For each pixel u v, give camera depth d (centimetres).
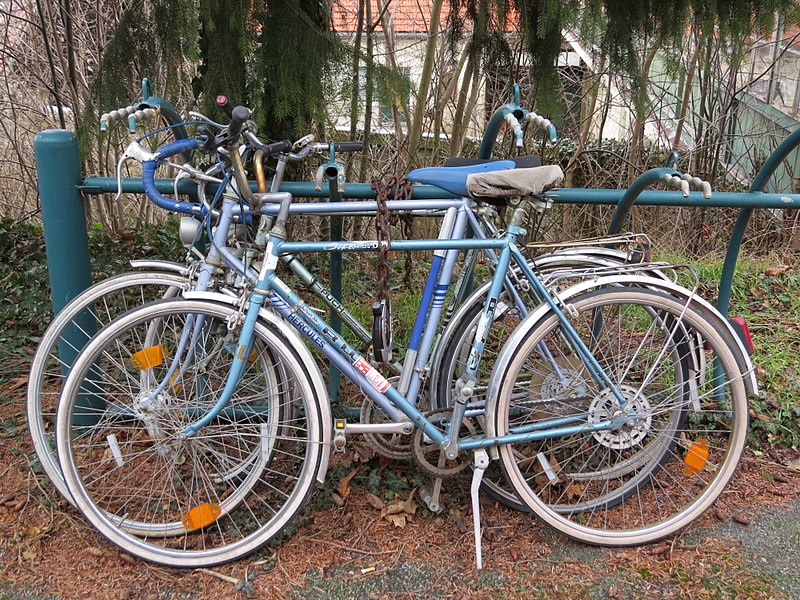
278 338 194
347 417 250
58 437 193
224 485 230
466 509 223
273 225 204
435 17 454
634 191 222
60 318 206
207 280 201
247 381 223
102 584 192
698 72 529
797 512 222
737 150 579
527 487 206
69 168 218
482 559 202
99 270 365
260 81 238
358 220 425
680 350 223
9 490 224
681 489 235
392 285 390
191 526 206
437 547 207
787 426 263
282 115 239
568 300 201
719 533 214
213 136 186
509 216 212
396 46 527
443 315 234
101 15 498
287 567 199
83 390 237
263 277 193
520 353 200
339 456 240
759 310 380
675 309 204
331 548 206
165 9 231
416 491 229
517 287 215
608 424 210
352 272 395
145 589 190
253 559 201
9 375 295
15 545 203
